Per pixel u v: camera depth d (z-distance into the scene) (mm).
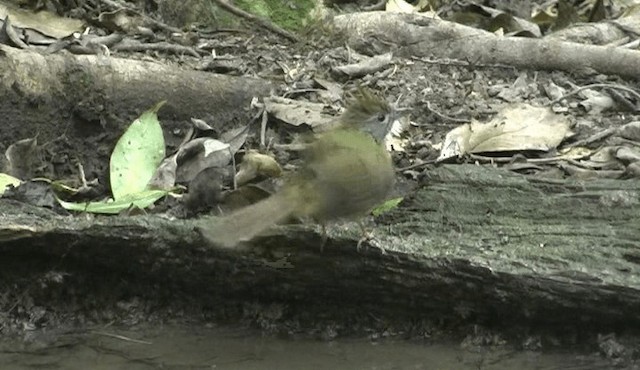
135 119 11820
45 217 9719
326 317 9562
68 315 9617
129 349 9250
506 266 9047
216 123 12227
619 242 9422
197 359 9070
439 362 9039
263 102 12375
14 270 9586
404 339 9375
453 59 14125
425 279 9156
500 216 9945
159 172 10867
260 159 10969
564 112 12836
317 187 8516
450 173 10531
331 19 14656
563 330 9242
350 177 8516
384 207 10039
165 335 9453
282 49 14125
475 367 8953
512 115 12312
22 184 10336
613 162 11609
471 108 12750
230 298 9656
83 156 11594
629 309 8953
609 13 16531
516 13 16391
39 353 9195
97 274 9656
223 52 13891
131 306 9664
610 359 9023
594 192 10164
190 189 10242
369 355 9172
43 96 11523
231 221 8250
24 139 11414
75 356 9086
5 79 11398
